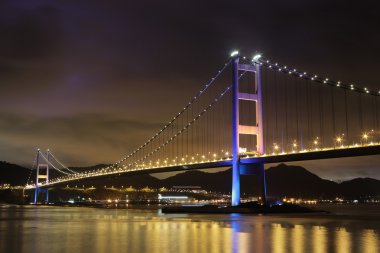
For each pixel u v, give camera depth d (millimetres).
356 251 31734
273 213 88312
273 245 35000
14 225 59094
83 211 122000
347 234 43531
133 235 43031
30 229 51938
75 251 32562
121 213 104062
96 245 35656
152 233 44906
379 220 68188
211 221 64250
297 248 33312
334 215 87188
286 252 31359
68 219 74688
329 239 39062
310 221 64375
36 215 93062
